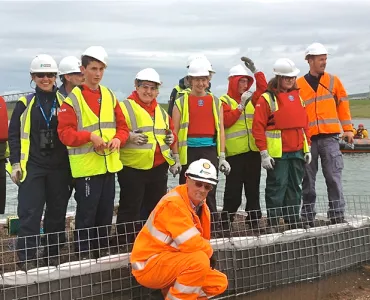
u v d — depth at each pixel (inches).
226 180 258.2
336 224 251.4
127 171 210.2
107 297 192.4
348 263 252.7
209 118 235.1
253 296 219.6
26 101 195.9
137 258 178.1
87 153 193.0
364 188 580.1
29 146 193.0
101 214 202.8
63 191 200.1
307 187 265.3
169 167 228.5
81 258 198.8
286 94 241.4
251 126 250.7
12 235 254.1
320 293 222.5
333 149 261.9
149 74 211.5
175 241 171.3
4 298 176.2
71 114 190.5
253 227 250.7
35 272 180.9
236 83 262.7
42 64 193.0
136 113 211.2
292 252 233.9
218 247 215.5
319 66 260.8
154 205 221.8
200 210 185.0
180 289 171.3
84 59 196.1
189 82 238.2
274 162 237.5
